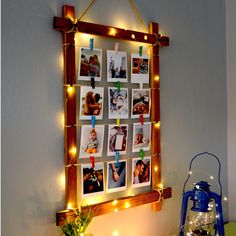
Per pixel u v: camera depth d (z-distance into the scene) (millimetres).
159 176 1861
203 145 2176
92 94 1561
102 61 1612
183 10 2047
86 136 1541
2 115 1301
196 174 2129
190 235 1585
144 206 1816
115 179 1655
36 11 1396
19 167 1346
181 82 2029
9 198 1318
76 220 1425
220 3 2322
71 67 1476
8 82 1317
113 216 1668
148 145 1808
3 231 1302
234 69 2316
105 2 1636
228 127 2338
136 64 1741
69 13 1466
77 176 1517
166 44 1877
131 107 1728
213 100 2250
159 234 1894
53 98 1448
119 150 1672
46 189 1423
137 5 1783
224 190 2330
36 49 1396
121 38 1658
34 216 1385
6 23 1313
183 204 1635
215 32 2271
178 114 2012
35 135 1392
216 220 1588
